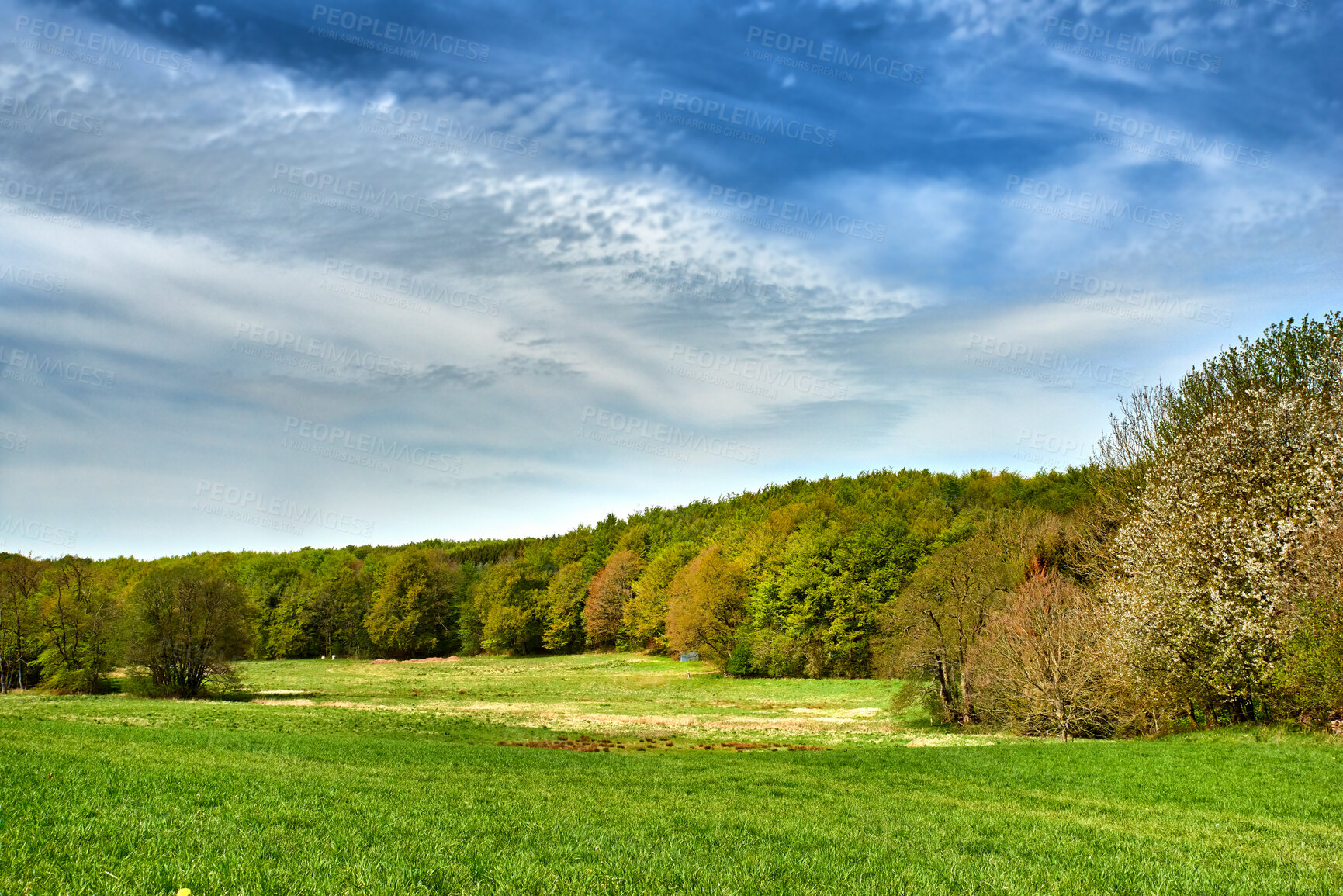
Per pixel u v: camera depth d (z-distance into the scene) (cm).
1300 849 1323
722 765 2788
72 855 925
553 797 1709
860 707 6128
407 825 1219
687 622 9731
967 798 1992
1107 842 1336
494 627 12281
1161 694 3403
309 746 2795
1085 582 4653
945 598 4719
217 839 1041
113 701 5812
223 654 6838
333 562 15662
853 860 1151
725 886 948
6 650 7156
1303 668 2794
